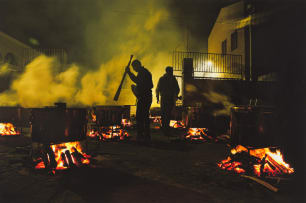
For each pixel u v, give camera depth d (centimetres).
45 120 318
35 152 344
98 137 571
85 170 320
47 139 316
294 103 484
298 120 339
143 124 599
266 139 314
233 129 335
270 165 298
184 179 290
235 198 233
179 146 528
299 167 303
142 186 262
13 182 268
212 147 518
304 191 248
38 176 290
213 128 663
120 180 281
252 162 310
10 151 439
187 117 690
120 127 624
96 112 586
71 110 338
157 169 333
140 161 379
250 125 315
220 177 299
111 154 428
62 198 225
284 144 331
